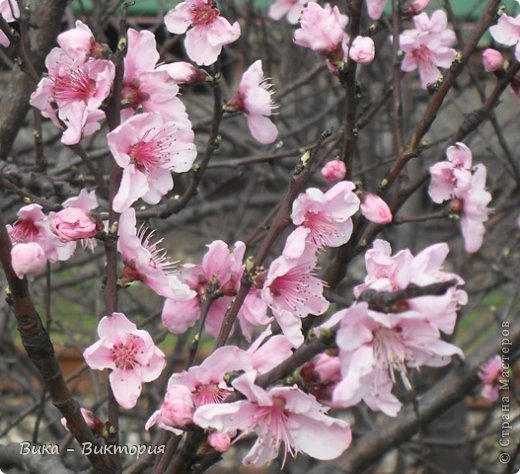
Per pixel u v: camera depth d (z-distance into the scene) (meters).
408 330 2.18
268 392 2.25
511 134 8.35
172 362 6.14
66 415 2.53
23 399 7.34
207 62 3.19
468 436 6.35
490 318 7.71
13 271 2.30
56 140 5.74
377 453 4.57
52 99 2.89
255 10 7.48
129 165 2.69
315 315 2.94
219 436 2.29
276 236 2.74
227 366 2.45
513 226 7.05
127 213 2.66
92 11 6.11
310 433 2.31
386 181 3.24
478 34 3.33
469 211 3.27
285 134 6.36
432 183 3.33
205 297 2.85
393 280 2.31
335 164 3.06
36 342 2.39
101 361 2.60
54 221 2.66
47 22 4.15
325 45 3.08
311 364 2.26
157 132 2.78
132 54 2.87
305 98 6.70
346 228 2.77
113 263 2.67
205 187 8.16
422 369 5.95
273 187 8.26
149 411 5.92
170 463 2.60
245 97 3.28
